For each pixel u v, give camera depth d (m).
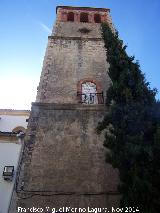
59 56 18.84
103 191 11.78
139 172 8.94
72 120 14.56
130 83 11.92
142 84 11.92
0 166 14.88
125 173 9.44
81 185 11.95
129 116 10.42
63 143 13.53
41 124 14.28
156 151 8.94
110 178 12.25
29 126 14.15
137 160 9.23
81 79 17.34
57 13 24.92
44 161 12.73
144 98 11.33
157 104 10.43
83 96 16.47
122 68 12.97
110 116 11.24
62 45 19.88
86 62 18.58
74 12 25.31
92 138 13.80
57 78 17.17
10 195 13.58
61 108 15.05
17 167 14.00
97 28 23.00
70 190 11.76
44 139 13.64
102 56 19.17
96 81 17.31
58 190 11.73
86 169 12.54
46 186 11.84
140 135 9.67
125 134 10.18
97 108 15.07
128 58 13.37
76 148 13.37
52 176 12.20
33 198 11.43
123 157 9.61
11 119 22.03
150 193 8.43
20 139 15.95
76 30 22.47
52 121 14.45
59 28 22.58
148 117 10.30
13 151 15.54
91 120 14.59
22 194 11.53
